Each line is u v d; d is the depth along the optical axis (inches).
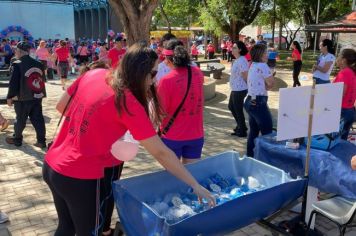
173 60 136.1
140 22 307.3
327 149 130.6
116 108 78.1
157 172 105.0
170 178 107.3
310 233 126.6
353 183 115.2
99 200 87.0
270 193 98.1
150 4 304.3
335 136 131.4
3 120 187.3
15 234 136.2
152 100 91.9
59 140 89.3
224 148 239.9
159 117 94.5
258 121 197.0
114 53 354.0
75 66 722.2
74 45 1000.2
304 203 119.2
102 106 79.4
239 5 935.0
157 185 105.8
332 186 120.7
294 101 110.2
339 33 650.2
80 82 89.7
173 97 134.3
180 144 139.5
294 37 1541.6
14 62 227.5
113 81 79.7
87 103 81.8
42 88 234.5
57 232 95.3
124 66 79.1
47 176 87.5
